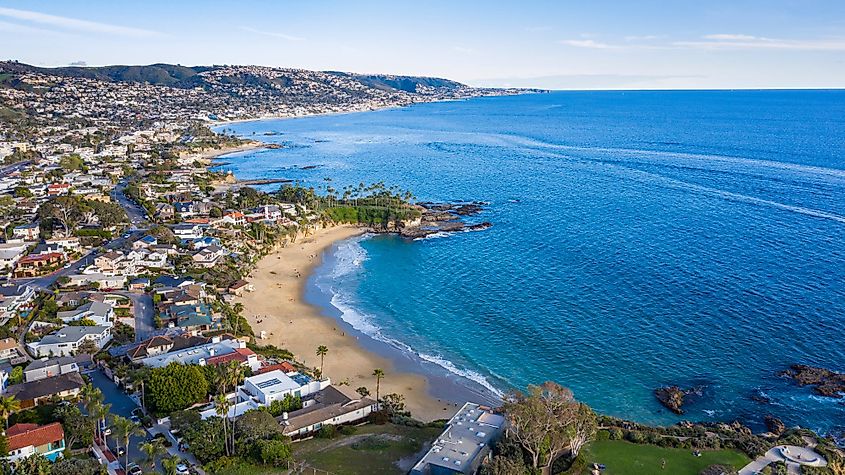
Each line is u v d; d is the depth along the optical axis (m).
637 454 98.38
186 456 97.12
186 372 112.50
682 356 138.88
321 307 176.25
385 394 125.94
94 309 155.25
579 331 153.75
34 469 84.75
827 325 150.75
